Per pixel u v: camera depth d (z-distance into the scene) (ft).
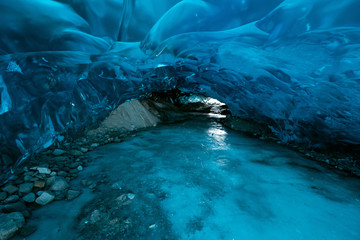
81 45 8.94
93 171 7.44
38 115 7.73
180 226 4.79
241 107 18.51
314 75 8.43
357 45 6.39
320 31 6.95
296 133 13.55
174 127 16.08
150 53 11.31
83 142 10.55
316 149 12.31
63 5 8.25
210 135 14.14
